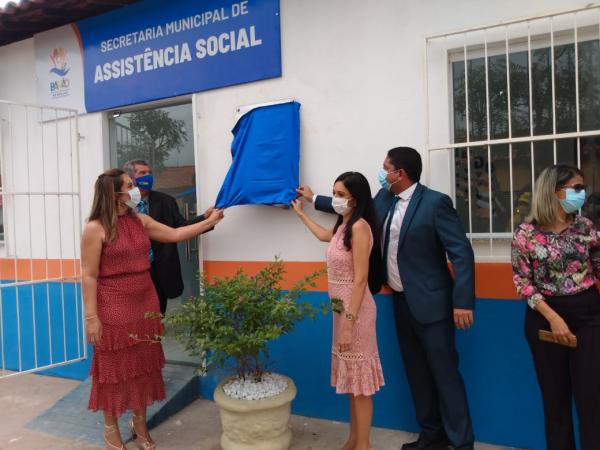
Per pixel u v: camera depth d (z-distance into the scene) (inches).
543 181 92.3
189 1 146.6
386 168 109.9
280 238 138.3
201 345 104.7
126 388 115.0
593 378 89.2
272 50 136.3
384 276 115.0
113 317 112.0
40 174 181.2
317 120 132.8
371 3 125.8
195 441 127.3
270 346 140.6
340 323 106.3
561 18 108.8
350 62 128.6
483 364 117.9
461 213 121.7
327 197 126.6
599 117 110.0
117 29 158.7
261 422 108.7
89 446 126.4
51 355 169.0
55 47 172.6
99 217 111.8
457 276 103.0
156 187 164.9
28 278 183.9
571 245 90.6
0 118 186.9
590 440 90.2
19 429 137.8
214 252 147.5
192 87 148.2
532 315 95.0
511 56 116.3
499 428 117.3
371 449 110.9
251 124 135.0
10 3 155.8
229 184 135.4
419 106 121.8
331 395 134.7
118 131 169.6
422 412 115.9
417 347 115.3
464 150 120.9
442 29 119.0
